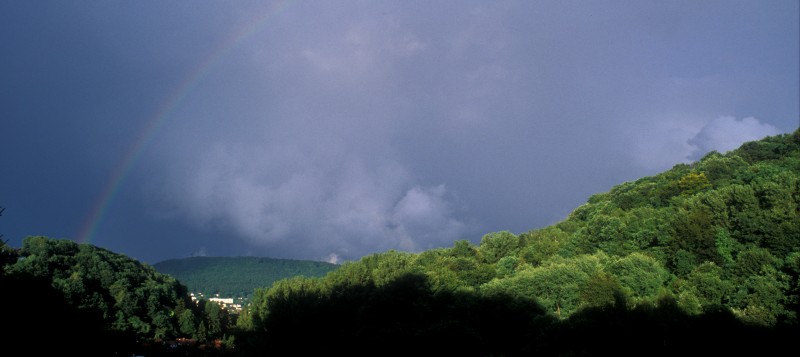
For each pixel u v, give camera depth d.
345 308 87.25
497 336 68.25
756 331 48.12
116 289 154.62
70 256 164.38
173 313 165.00
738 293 57.75
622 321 52.22
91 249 177.12
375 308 82.56
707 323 48.94
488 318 71.06
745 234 74.88
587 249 100.69
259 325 97.50
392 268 105.81
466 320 70.81
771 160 114.44
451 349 62.56
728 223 79.62
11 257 71.56
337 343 79.31
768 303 53.16
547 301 75.69
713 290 61.34
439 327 64.81
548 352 53.88
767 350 47.00
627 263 74.50
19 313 56.25
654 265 73.81
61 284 130.62
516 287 80.00
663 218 94.00
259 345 86.88
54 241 164.88
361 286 94.12
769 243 69.50
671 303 53.19
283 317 85.50
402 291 83.00
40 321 59.81
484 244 130.50
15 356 53.75
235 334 110.69
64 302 71.00
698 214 82.81
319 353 79.81
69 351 67.50
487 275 100.12
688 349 48.25
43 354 59.03
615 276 73.31
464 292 80.44
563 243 113.25
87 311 80.06
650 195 124.44
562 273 78.56
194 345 134.75
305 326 84.31
